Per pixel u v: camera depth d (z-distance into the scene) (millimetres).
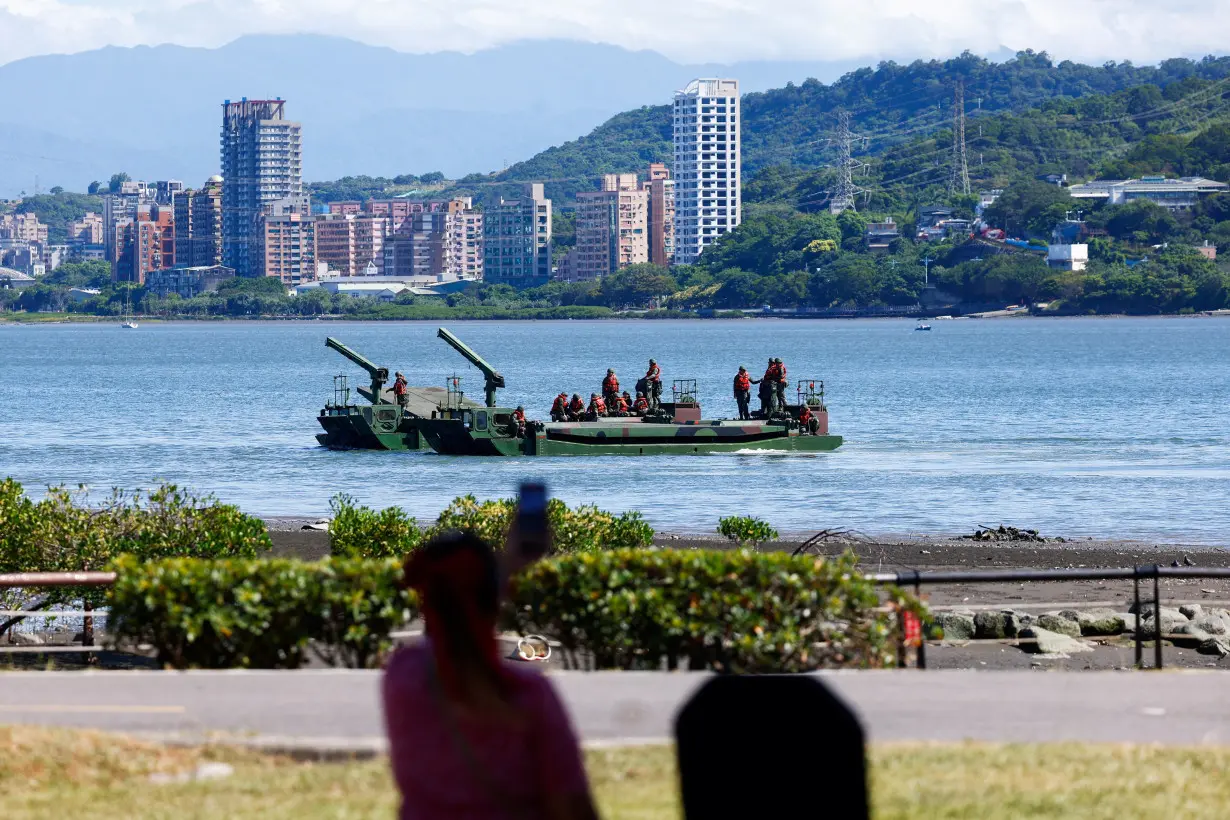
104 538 80562
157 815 36812
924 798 37719
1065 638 81125
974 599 99750
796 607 50719
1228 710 47031
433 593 25672
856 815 27906
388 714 25922
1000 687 49875
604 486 192875
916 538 145125
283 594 50125
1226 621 88562
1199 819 36312
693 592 50594
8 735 42062
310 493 188625
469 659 25438
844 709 28125
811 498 179750
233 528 82875
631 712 45781
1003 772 40219
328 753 42375
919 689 49594
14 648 78500
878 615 52312
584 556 51594
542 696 25391
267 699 47094
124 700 47094
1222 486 190000
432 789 25359
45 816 36781
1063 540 141625
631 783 38844
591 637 50969
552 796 25234
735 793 27984
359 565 50750
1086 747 42750
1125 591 104188
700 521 159500
